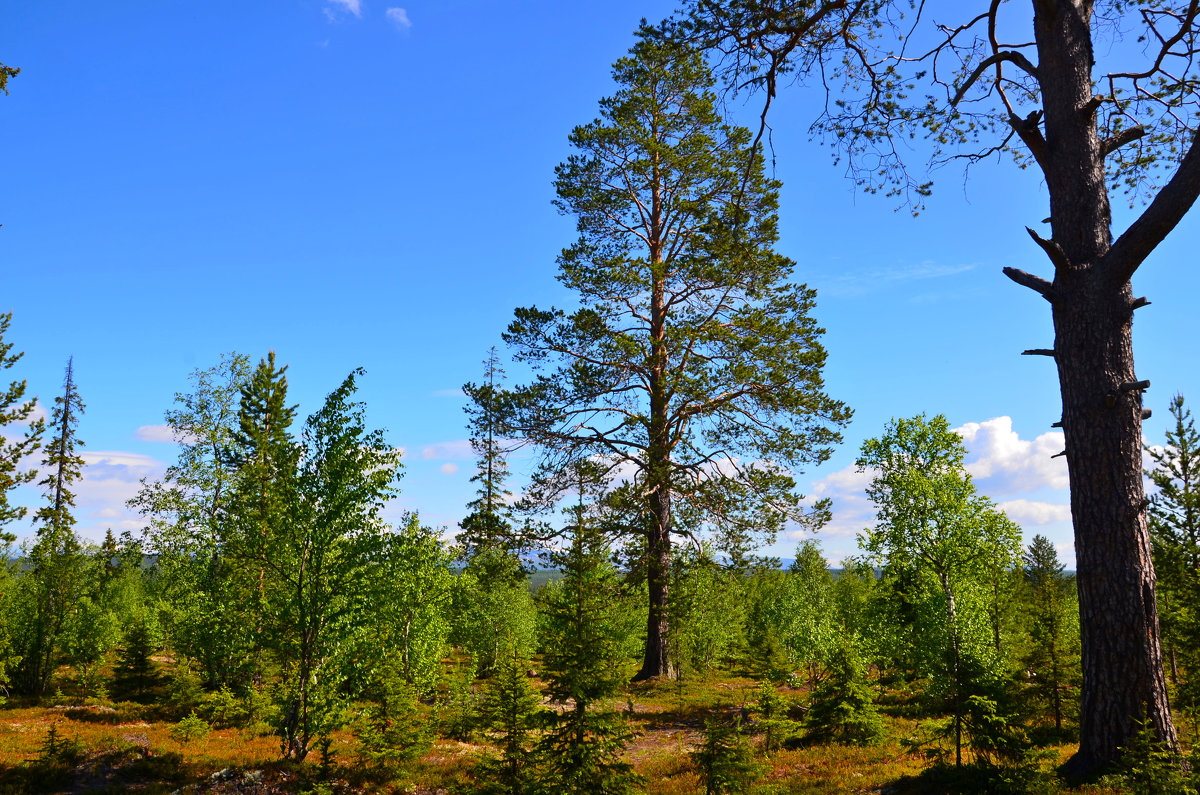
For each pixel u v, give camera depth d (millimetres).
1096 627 8734
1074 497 9156
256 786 12836
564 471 25328
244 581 16016
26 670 28516
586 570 11227
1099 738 8531
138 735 17625
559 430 25312
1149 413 9133
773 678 25266
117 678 28125
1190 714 10820
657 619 24609
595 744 10031
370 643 14398
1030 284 9805
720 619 34938
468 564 29375
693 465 24828
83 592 31859
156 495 29859
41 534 36188
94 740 16297
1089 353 9133
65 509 42469
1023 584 26250
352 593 14070
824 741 15750
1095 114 9844
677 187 26562
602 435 25781
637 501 23812
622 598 24047
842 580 46719
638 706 20812
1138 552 8656
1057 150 9867
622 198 26375
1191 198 8469
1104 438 8945
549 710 10367
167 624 34812
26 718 21766
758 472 24453
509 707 10828
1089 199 9555
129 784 13750
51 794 13164
